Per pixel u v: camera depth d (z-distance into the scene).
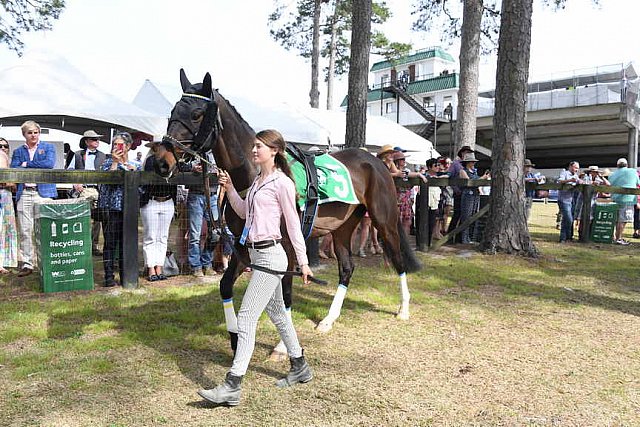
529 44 8.20
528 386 3.39
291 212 2.97
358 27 10.36
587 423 2.90
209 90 3.37
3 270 6.14
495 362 3.80
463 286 6.29
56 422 2.77
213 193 6.15
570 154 31.66
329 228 4.39
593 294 6.00
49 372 3.42
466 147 9.60
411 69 43.88
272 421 2.86
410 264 5.07
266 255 2.97
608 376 3.57
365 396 3.19
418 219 8.62
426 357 3.88
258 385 3.31
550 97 23.27
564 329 4.63
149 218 5.94
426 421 2.89
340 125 14.49
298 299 5.37
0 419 2.78
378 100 40.59
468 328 4.61
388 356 3.87
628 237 11.67
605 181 11.86
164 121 10.88
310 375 3.37
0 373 3.39
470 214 9.27
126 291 5.47
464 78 13.80
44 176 5.01
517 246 8.33
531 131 25.75
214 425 2.80
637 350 4.10
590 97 22.23
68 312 4.67
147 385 3.26
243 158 3.58
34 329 4.20
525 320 4.89
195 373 3.46
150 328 4.34
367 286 6.05
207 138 3.33
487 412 3.01
